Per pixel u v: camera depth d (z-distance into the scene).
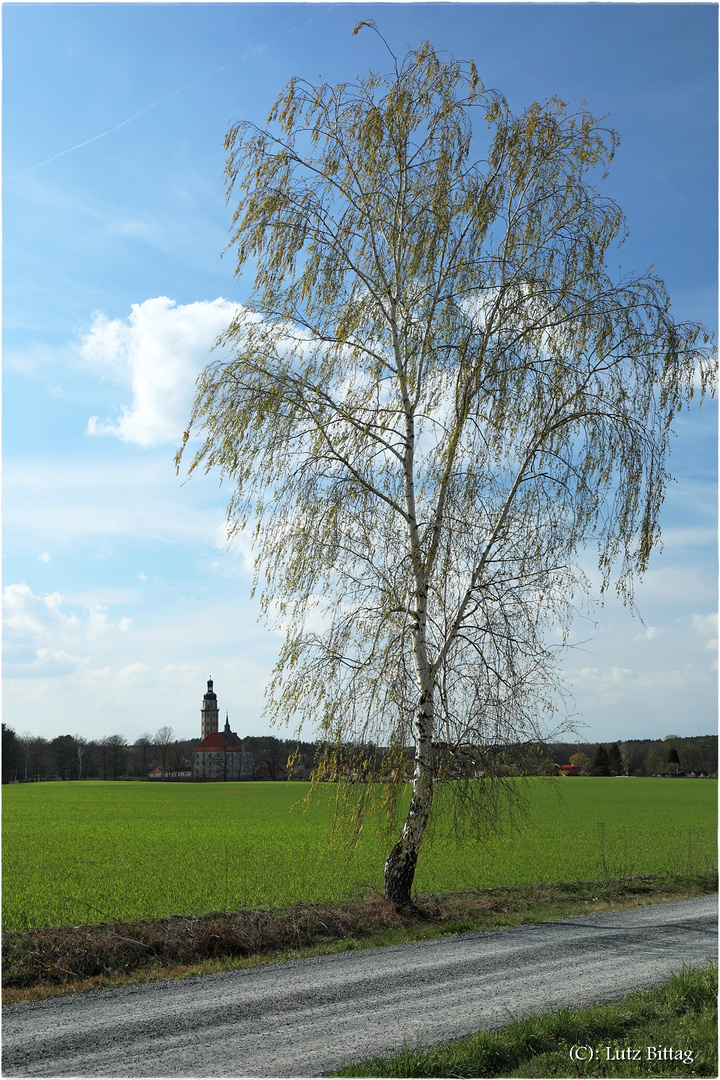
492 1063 8.02
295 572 14.79
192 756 166.88
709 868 24.22
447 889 19.33
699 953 12.59
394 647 14.47
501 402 14.90
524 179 15.39
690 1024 8.93
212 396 15.09
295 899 17.50
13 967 11.34
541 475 15.04
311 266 15.27
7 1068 7.73
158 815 50.28
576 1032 8.76
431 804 14.66
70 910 16.31
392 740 14.41
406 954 12.62
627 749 124.50
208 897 17.89
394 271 15.60
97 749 147.50
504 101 15.17
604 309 15.27
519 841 30.62
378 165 15.12
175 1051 8.20
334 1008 9.68
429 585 14.67
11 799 70.81
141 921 14.39
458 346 14.63
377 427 15.22
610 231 15.54
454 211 15.12
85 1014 9.50
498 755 14.25
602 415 15.13
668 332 15.10
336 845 15.47
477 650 14.41
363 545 14.73
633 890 20.17
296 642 14.67
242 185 15.30
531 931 14.53
